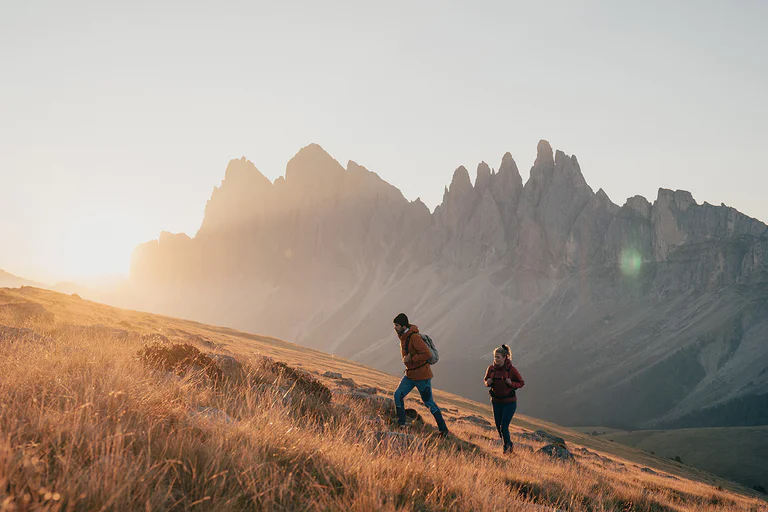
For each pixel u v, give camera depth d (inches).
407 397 1270.9
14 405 151.3
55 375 201.5
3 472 101.7
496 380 498.9
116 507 103.8
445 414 1196.5
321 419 329.4
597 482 455.5
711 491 944.9
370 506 140.8
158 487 117.3
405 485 181.8
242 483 134.5
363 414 423.2
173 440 151.9
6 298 1360.7
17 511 88.6
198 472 136.7
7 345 297.0
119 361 261.3
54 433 132.6
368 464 189.3
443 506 173.3
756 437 7391.7
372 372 2945.4
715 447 7367.1
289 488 143.5
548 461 542.9
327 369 2213.3
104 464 117.4
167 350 344.5
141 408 177.0
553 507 269.1
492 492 231.9
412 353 423.2
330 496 144.6
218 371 348.8
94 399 172.2
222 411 218.7
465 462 310.0
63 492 103.2
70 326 603.8
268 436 183.2
